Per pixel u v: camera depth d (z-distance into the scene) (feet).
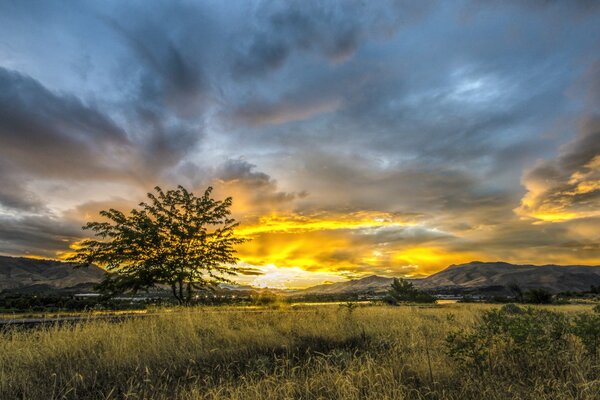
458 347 20.21
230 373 20.68
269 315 38.40
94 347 23.04
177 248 55.88
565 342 21.90
